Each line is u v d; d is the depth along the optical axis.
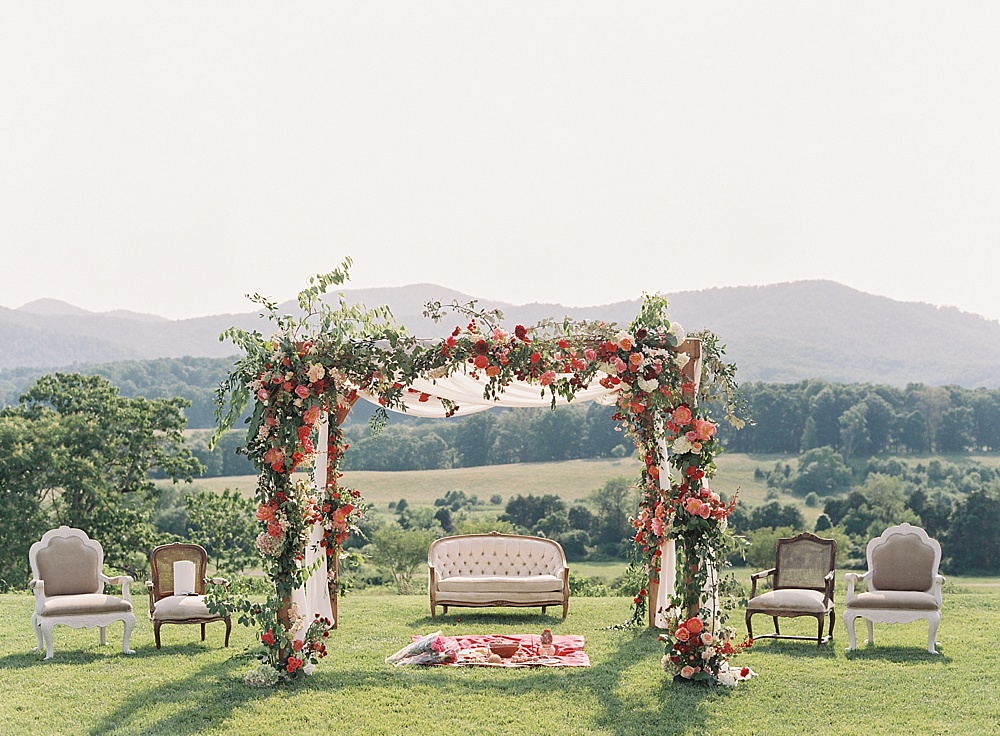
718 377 8.77
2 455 23.34
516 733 6.76
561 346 8.45
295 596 8.58
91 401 25.80
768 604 9.70
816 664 8.80
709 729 6.87
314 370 8.08
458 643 9.84
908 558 9.67
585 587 21.25
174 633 10.52
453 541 12.37
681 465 8.17
